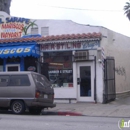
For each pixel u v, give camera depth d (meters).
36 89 14.09
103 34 18.53
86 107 16.45
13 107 14.44
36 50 18.77
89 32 18.67
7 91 14.49
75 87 18.38
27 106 14.17
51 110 15.69
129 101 19.12
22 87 14.28
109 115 14.24
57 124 11.01
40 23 19.97
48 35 19.56
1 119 12.35
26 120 12.06
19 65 19.55
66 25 19.31
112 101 19.08
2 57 18.56
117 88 20.91
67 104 17.89
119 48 21.72
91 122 11.66
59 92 18.67
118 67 21.27
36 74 14.78
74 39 18.22
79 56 18.20
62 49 18.66
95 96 18.02
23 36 20.12
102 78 17.92
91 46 18.12
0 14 20.78
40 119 12.46
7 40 19.36
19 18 20.36
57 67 18.86
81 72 18.41
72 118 13.07
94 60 18.03
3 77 14.74
